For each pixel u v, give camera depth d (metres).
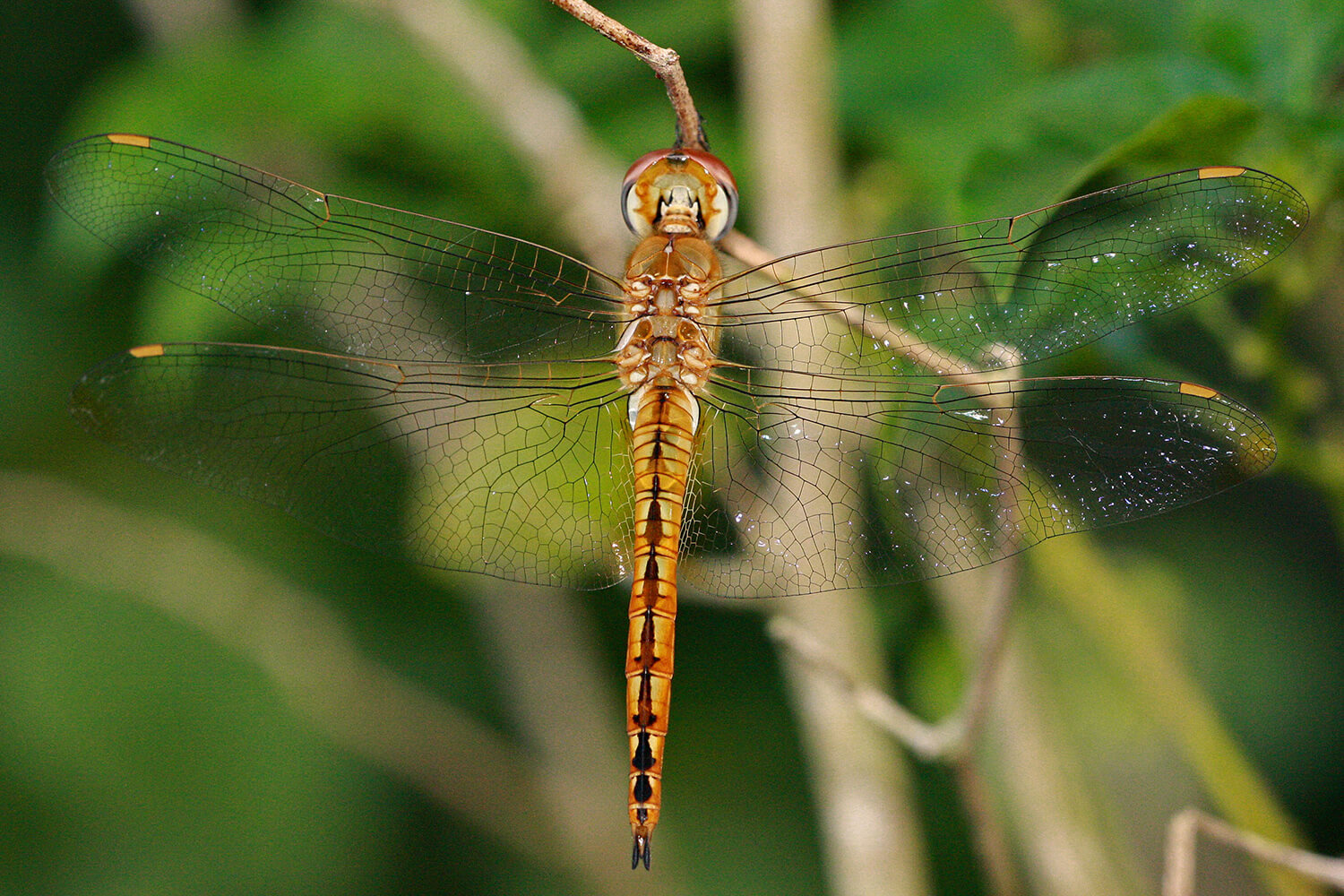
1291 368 0.94
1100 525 0.94
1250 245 0.93
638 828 0.94
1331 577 1.01
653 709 0.94
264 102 0.97
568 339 0.95
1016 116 0.94
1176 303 0.93
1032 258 0.94
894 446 0.94
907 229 0.96
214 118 0.97
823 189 0.95
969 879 1.01
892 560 0.94
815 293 0.94
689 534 0.94
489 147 0.97
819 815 1.01
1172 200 0.93
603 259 0.96
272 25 0.98
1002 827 0.97
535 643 1.00
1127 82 0.94
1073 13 0.96
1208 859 0.97
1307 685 1.01
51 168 0.94
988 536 0.94
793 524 0.94
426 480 0.94
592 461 0.95
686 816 1.01
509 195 0.97
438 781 1.00
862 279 0.94
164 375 0.94
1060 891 0.95
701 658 1.01
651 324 0.95
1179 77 0.94
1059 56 0.96
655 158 0.95
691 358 0.95
